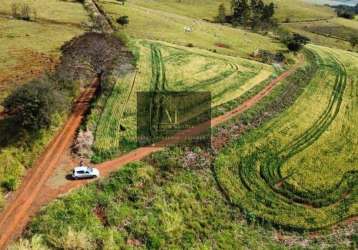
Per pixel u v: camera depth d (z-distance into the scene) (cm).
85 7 13325
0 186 5103
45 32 10469
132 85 8181
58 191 5159
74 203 4925
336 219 5781
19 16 11419
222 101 8231
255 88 9150
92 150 6050
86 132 6353
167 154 6278
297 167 6725
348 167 6950
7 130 5944
